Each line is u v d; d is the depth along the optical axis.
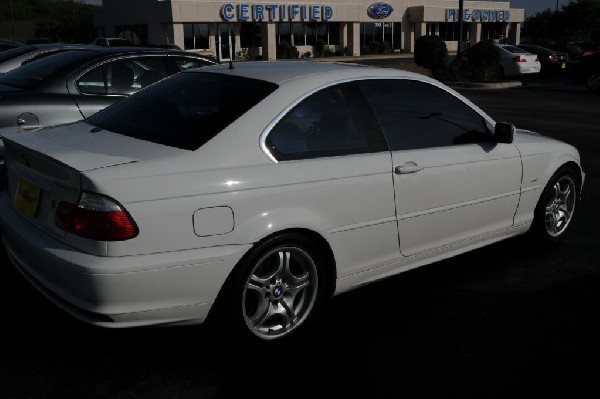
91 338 3.51
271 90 3.53
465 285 4.45
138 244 2.91
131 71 6.48
